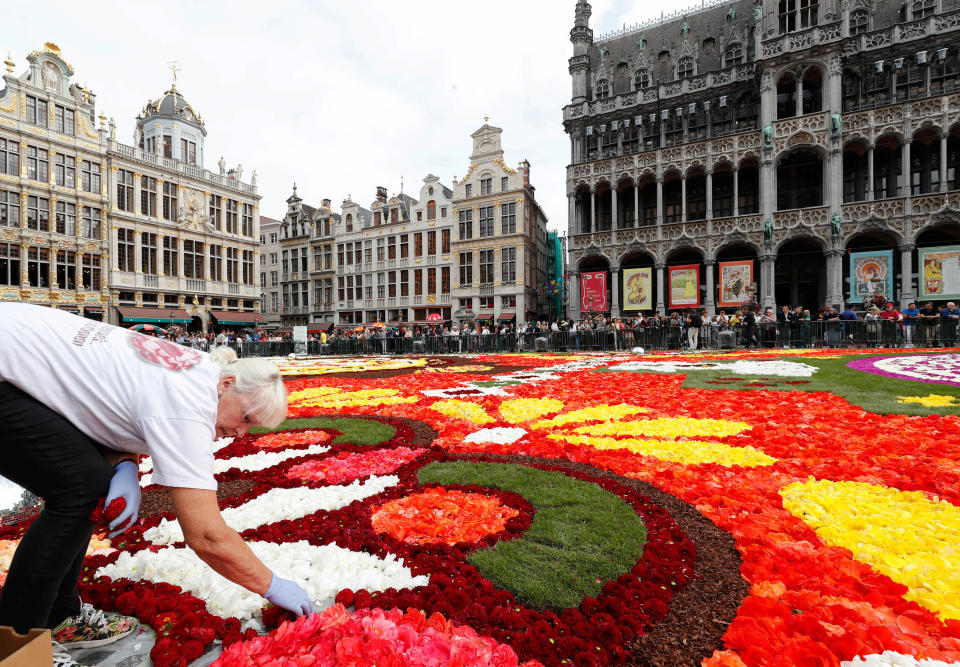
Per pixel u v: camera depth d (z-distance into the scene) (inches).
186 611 72.9
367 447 175.0
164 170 1433.3
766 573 80.4
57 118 1223.5
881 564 81.4
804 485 120.9
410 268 1676.9
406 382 387.2
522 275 1462.8
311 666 56.9
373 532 100.4
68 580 68.7
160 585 80.0
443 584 79.0
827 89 1059.9
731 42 1234.6
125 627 69.6
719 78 1211.2
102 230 1295.5
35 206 1177.4
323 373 511.2
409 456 160.4
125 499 59.4
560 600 75.9
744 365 443.5
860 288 1009.5
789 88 1151.0
